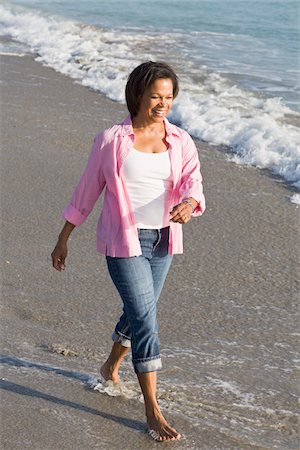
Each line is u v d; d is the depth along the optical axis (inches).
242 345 379.9
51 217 533.3
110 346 374.3
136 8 1712.6
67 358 363.3
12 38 1328.7
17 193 575.2
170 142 302.7
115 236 303.6
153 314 304.7
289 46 1243.2
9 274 447.8
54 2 1840.6
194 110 800.9
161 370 353.1
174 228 307.0
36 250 482.6
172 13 1621.6
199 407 325.7
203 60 1117.7
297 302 426.9
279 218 544.1
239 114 799.7
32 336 382.0
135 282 302.4
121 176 300.4
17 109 810.8
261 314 412.2
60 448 296.4
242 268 466.6
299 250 494.6
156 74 294.5
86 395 332.2
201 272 459.8
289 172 628.4
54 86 934.4
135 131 302.0
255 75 1015.6
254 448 299.0
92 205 316.2
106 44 1250.0
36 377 345.4
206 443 301.6
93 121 774.5
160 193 302.7
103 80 955.3
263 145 678.5
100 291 430.9
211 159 666.8
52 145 688.4
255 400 332.5
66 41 1273.4
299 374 354.6
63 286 435.5
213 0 1768.0
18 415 315.9
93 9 1712.6
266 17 1540.4
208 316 408.2
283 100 875.4
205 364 360.5
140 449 297.7
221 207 560.1
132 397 332.2
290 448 299.7
